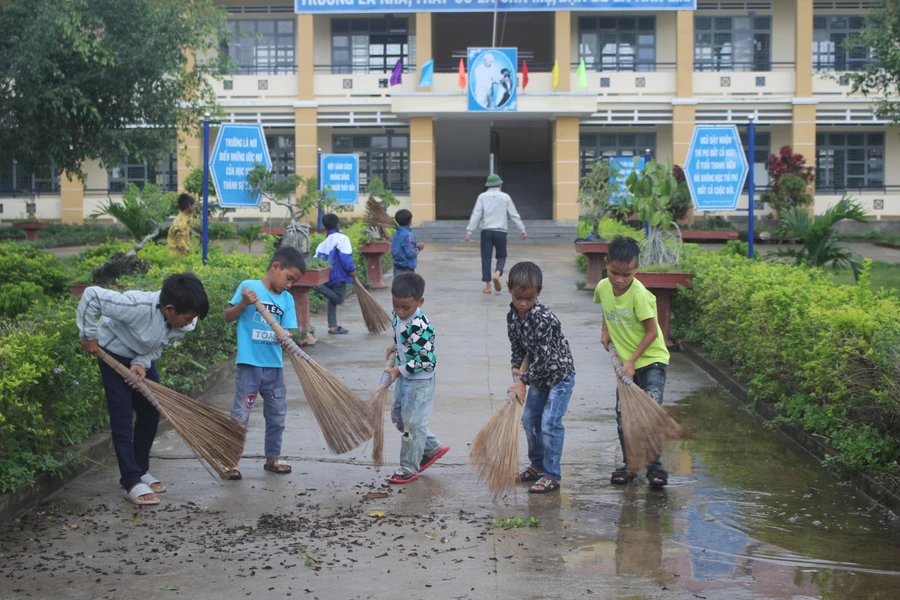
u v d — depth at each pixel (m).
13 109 18.25
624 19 28.81
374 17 29.11
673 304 10.19
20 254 11.16
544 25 32.19
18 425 4.97
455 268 17.48
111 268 8.70
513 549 4.31
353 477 5.48
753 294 7.53
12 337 5.40
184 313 4.96
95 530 4.55
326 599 3.77
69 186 29.09
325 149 29.45
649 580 3.96
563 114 27.12
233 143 10.65
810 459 5.82
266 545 4.36
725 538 4.46
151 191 13.97
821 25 28.70
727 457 5.88
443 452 5.61
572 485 5.32
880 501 4.93
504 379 8.20
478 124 30.36
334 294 10.43
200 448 5.00
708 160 10.45
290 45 29.16
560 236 26.11
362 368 8.65
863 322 5.47
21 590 3.83
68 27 16.67
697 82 28.08
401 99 27.22
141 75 19.09
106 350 5.01
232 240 22.95
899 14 20.05
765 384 6.97
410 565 4.11
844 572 4.05
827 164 28.95
